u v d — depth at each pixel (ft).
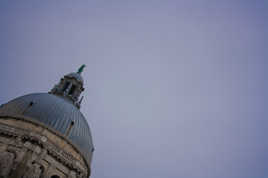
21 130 173.06
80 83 247.91
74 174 178.40
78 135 195.62
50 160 171.12
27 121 179.32
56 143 178.60
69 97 233.76
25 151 163.53
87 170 191.42
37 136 172.35
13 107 192.24
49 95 213.05
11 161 157.89
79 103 235.40
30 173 158.51
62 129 188.14
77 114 210.79
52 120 188.03
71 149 184.96
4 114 183.73
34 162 163.63
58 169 172.86
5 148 164.04
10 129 172.45
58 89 237.66
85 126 209.67
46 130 179.42
